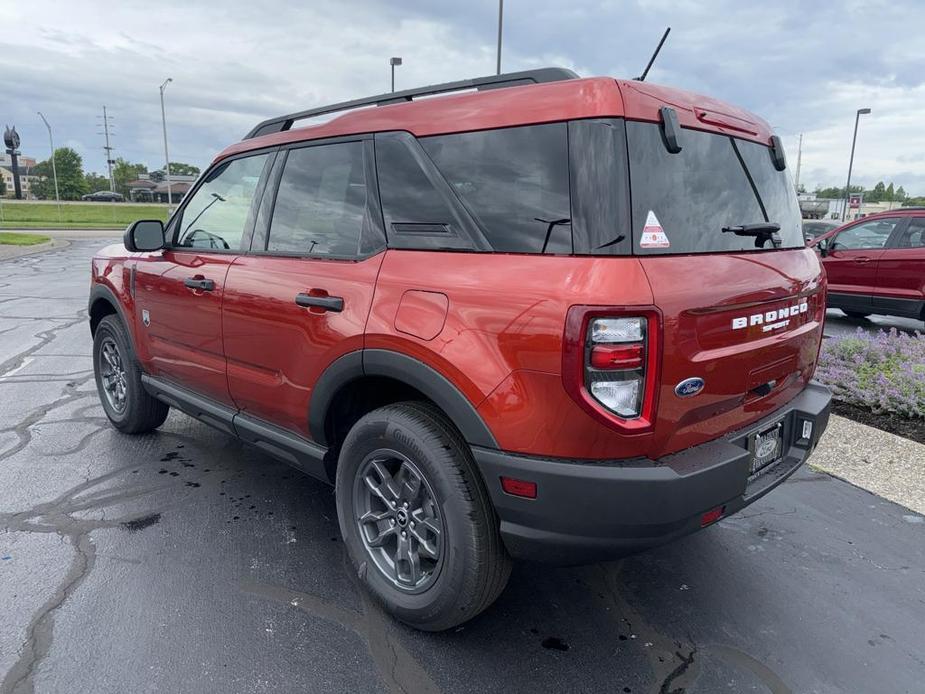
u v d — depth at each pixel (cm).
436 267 237
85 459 418
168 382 399
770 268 255
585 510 206
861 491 390
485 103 242
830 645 254
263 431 322
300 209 304
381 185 267
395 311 242
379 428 252
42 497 364
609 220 205
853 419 510
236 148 355
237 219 341
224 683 227
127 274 415
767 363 254
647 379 203
